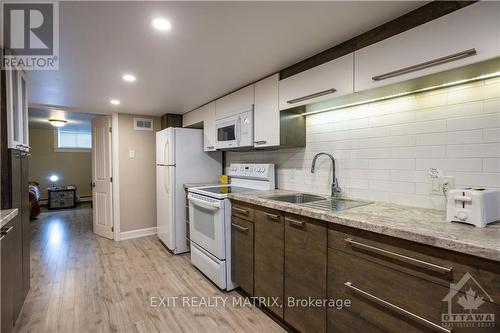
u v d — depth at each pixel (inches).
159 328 73.5
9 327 64.9
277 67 83.0
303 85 76.6
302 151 96.6
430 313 41.7
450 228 44.4
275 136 87.2
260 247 79.2
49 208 252.1
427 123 62.5
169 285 99.2
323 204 69.6
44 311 81.3
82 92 109.7
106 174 159.2
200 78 93.0
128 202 159.5
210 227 99.7
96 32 60.1
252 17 54.6
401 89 60.9
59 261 122.7
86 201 295.0
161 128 169.0
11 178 67.5
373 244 49.4
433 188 61.6
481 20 43.1
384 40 56.6
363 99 70.6
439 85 57.5
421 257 42.6
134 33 60.8
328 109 85.2
